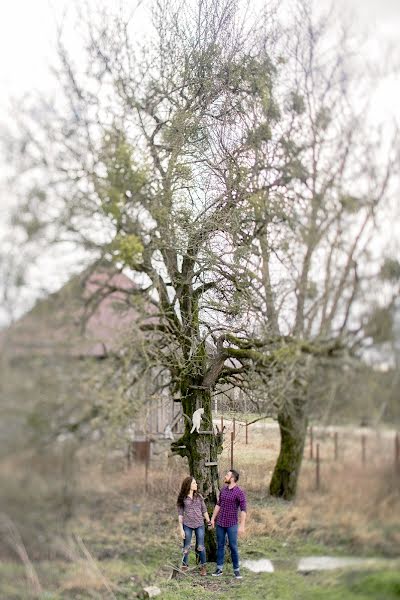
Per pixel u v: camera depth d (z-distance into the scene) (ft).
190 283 31.07
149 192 26.00
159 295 28.55
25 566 19.39
